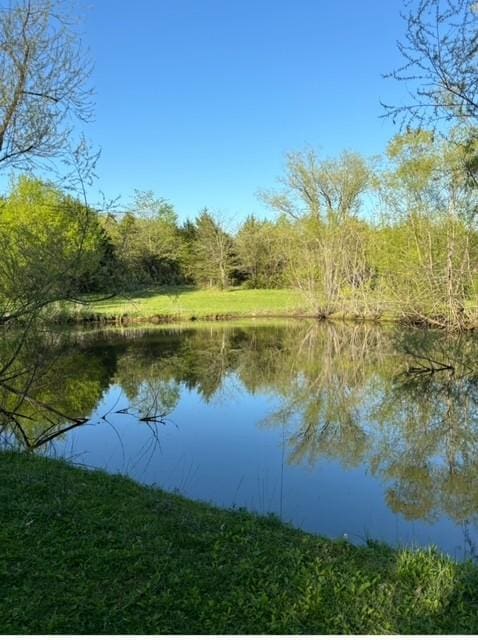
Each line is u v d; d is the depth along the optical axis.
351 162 32.41
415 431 11.20
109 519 4.82
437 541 5.91
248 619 3.31
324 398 14.38
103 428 11.20
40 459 7.26
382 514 6.74
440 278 22.41
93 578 3.73
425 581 3.94
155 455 9.30
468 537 6.04
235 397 14.52
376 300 29.69
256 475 8.24
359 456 9.44
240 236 53.28
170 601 3.44
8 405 12.89
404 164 22.33
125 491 5.92
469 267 21.69
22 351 11.76
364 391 15.20
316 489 7.66
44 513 4.83
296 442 10.32
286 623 3.26
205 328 30.20
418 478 8.27
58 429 11.03
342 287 33.56
